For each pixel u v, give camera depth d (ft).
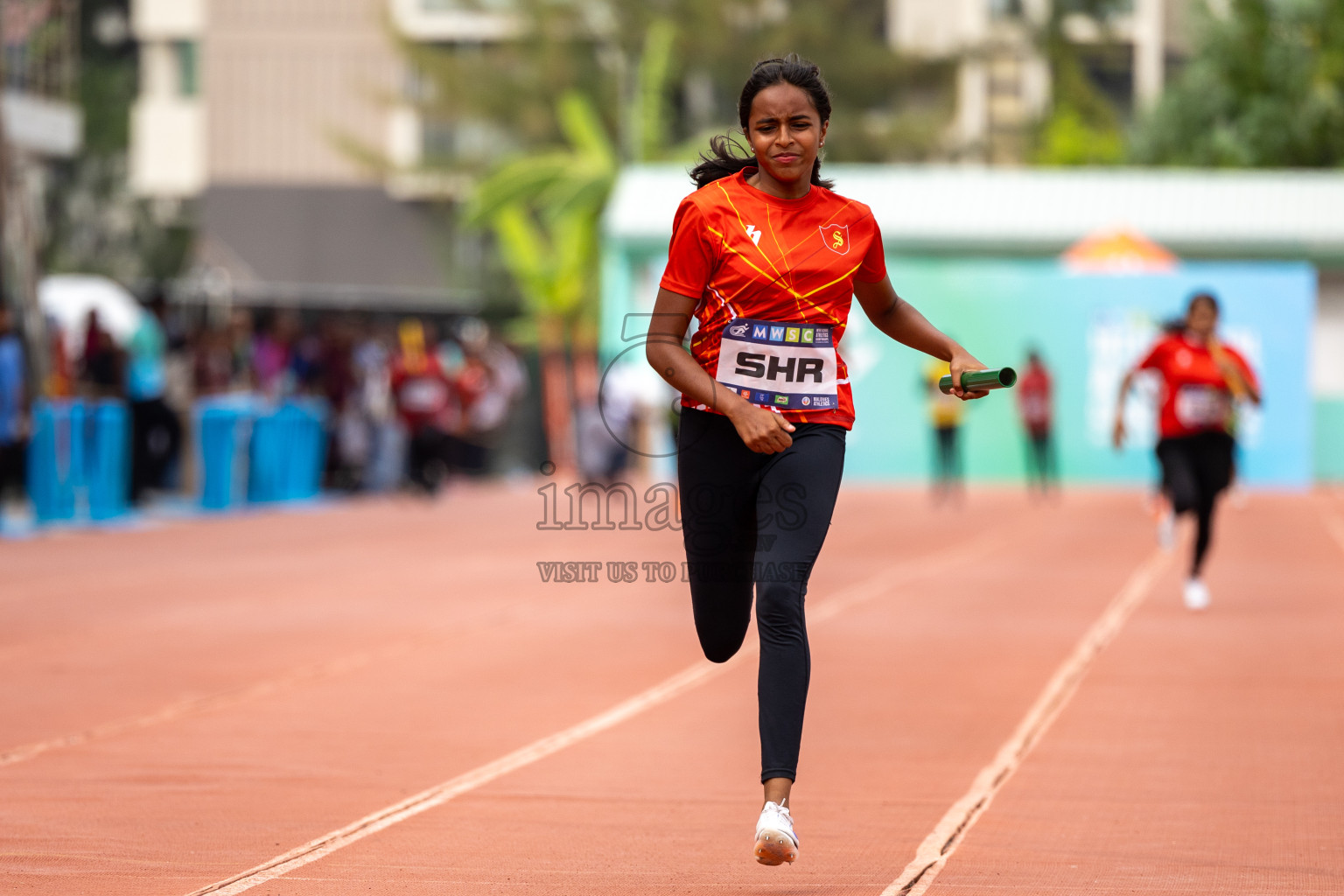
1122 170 416.46
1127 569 145.69
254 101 542.57
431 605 118.62
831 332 48.06
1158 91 465.47
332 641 99.76
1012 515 215.10
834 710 77.97
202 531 181.78
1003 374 47.06
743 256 47.42
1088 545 170.40
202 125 545.03
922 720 75.31
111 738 70.49
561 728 73.20
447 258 525.75
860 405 292.61
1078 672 88.94
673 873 50.01
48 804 58.49
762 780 45.44
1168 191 312.29
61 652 94.94
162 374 224.53
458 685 84.48
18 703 78.79
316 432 238.07
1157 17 530.68
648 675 88.07
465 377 292.61
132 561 148.46
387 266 538.06
